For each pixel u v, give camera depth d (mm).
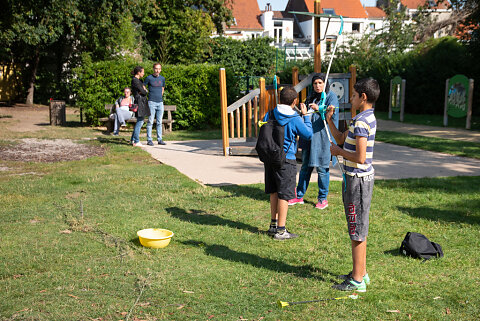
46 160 9539
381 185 7438
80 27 23750
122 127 15383
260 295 3652
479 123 17547
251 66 38344
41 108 25562
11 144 11570
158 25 27016
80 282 3824
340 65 26547
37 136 13141
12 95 28234
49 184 7309
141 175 7977
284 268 4230
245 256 4504
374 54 26438
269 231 5188
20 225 5332
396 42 27125
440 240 4992
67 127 15734
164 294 3625
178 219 5633
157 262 4293
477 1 21188
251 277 3992
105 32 24141
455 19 25406
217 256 4492
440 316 3326
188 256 4484
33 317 3189
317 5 9008
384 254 4613
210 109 15586
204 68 15344
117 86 15453
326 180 6188
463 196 6742
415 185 7402
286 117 4871
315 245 4844
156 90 11664
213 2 28828
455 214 5906
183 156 10133
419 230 5328
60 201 6355
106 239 4887
